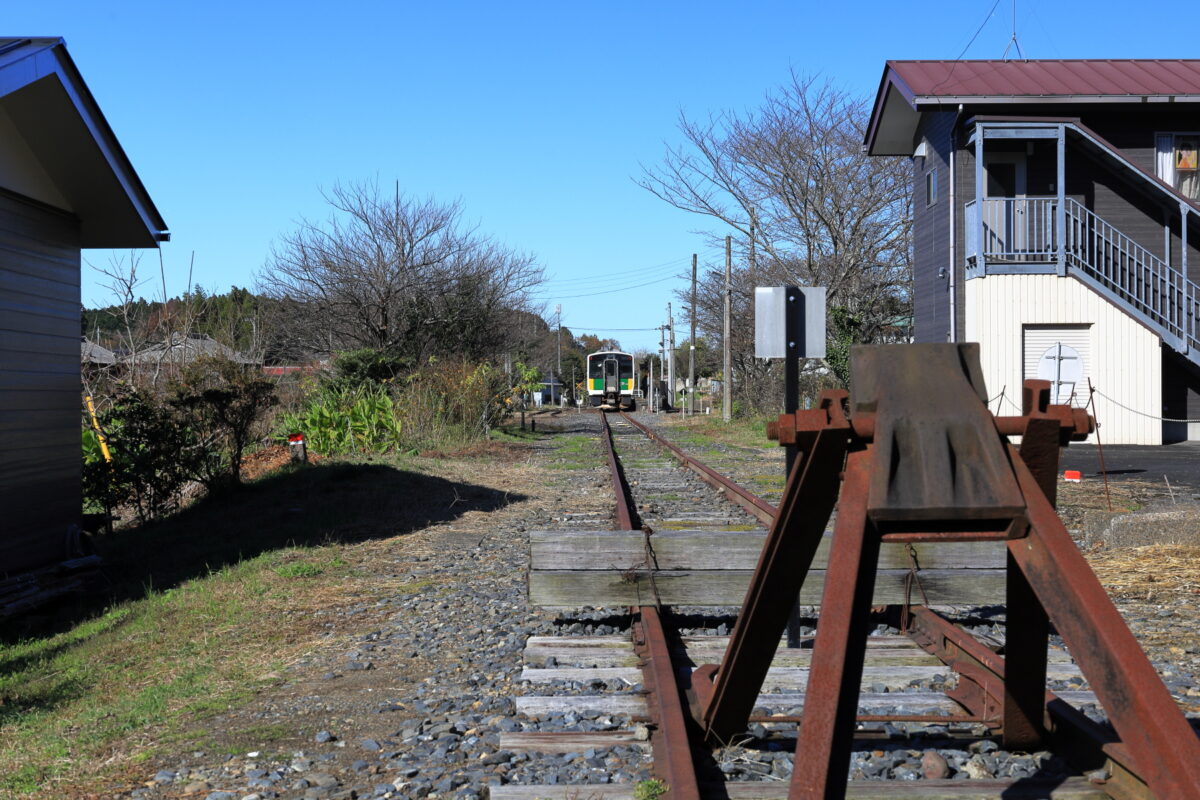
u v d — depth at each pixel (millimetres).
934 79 23500
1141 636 6359
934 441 3016
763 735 4605
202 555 10781
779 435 3523
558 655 6086
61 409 10406
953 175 23234
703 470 17641
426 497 14562
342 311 33219
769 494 14945
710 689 4648
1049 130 21844
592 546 6918
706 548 6902
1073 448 21484
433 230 34094
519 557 9844
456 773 4199
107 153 10055
